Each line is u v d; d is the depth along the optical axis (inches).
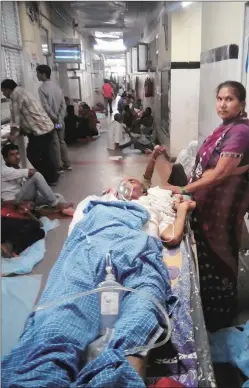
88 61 576.4
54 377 41.2
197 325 52.7
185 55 231.5
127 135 329.7
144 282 57.9
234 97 68.6
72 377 43.7
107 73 986.7
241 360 67.5
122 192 94.5
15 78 203.8
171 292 61.6
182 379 46.7
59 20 345.4
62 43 313.4
